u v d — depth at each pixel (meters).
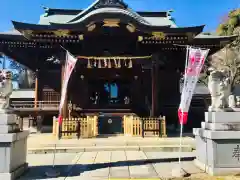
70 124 17.53
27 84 46.72
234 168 8.53
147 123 18.38
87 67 21.98
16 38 22.03
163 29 20.05
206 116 9.66
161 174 8.86
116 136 18.95
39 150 13.59
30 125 24.66
